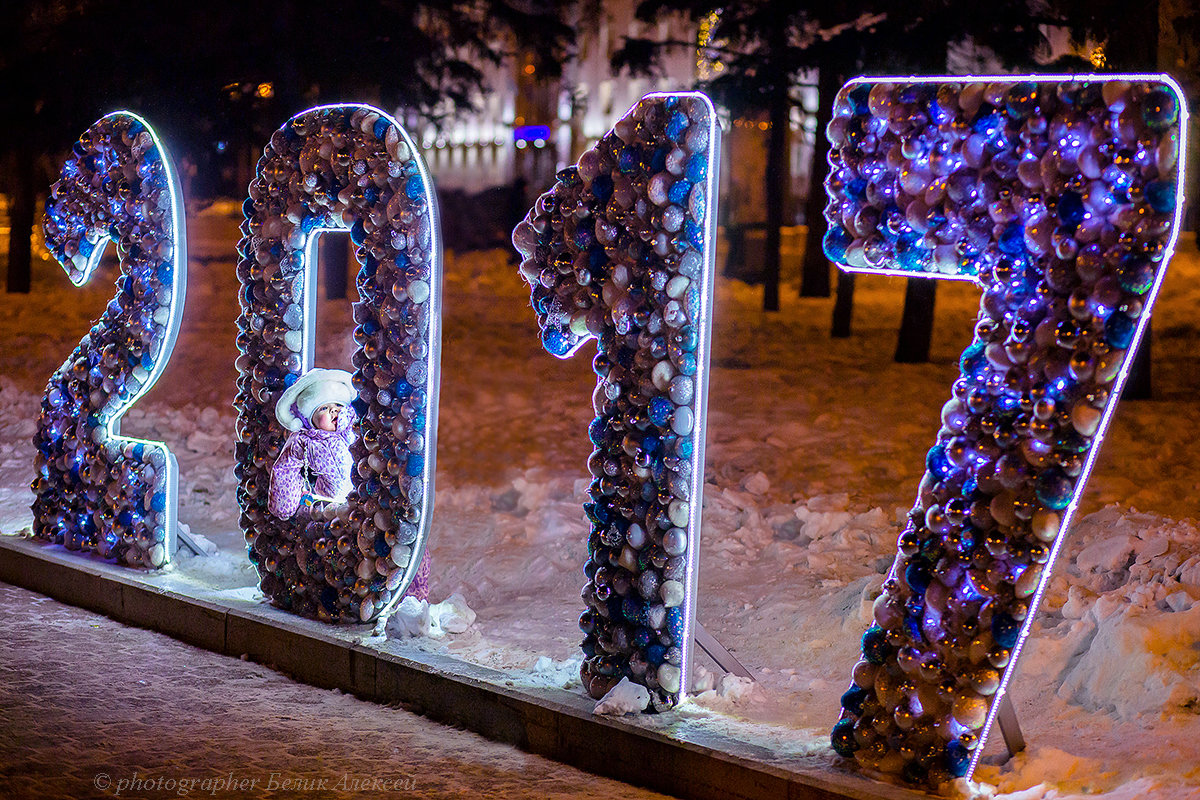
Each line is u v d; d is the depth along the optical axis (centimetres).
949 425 430
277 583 634
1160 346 1581
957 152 420
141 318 711
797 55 1631
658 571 505
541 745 502
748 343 1728
